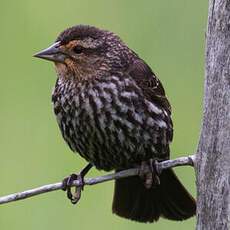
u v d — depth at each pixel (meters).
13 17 13.18
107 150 10.45
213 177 8.96
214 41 8.95
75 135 10.48
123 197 10.73
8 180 12.59
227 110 8.89
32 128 12.80
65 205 12.45
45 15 13.20
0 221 12.43
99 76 10.33
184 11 12.59
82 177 10.36
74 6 13.32
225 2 8.88
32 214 12.43
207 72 9.01
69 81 10.38
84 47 10.38
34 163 12.67
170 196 10.62
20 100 12.98
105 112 10.26
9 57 13.10
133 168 10.55
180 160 9.35
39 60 13.09
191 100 12.56
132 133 10.30
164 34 12.57
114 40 10.52
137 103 10.30
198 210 9.09
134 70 10.44
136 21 12.67
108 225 12.34
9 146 12.73
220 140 8.93
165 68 12.55
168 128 10.55
